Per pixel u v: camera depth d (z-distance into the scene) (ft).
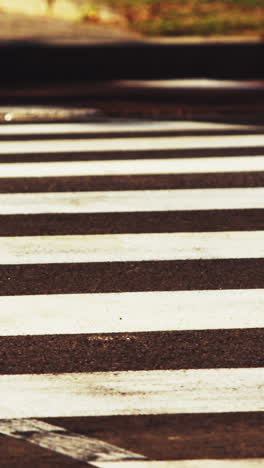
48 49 48.88
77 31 54.95
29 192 24.81
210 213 22.82
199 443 12.51
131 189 24.98
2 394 13.85
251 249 20.33
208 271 19.06
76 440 12.59
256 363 14.84
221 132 32.17
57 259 19.80
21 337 15.88
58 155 28.86
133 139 31.19
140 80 41.91
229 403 13.53
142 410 13.34
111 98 38.14
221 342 15.60
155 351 15.29
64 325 16.38
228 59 46.55
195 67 44.68
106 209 23.25
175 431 12.80
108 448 12.41
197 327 16.22
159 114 35.53
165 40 52.65
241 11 61.57
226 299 17.54
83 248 20.47
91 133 32.30
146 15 59.93
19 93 39.42
